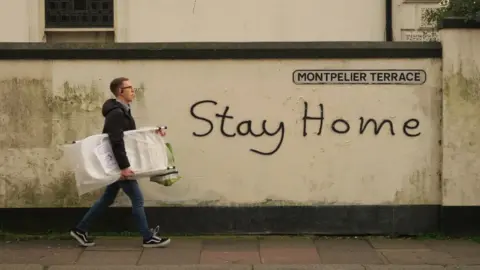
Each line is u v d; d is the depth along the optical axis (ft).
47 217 23.67
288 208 23.62
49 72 23.25
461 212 23.45
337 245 22.72
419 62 23.29
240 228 23.63
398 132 23.47
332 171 23.56
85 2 34.24
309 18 33.63
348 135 23.49
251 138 23.49
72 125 23.36
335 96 23.39
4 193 23.56
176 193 23.62
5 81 23.21
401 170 23.56
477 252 21.83
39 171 23.52
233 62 23.31
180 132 23.44
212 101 23.39
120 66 23.29
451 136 23.24
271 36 33.65
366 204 23.62
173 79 23.32
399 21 33.35
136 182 21.95
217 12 33.63
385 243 23.00
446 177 23.35
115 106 21.27
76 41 34.32
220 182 23.56
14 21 33.65
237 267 19.95
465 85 23.11
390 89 23.36
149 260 20.72
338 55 23.26
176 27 33.71
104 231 23.73
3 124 23.32
